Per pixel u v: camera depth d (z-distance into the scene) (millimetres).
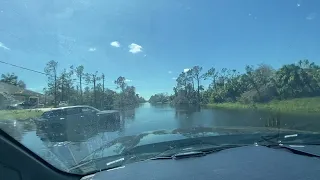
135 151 2824
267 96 39000
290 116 18016
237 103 45938
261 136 3334
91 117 14039
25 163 1884
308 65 37031
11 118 3256
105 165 2566
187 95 57062
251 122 14609
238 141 3168
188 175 2205
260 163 2438
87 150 4715
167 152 2797
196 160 2572
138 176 2248
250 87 45562
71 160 2973
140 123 15938
